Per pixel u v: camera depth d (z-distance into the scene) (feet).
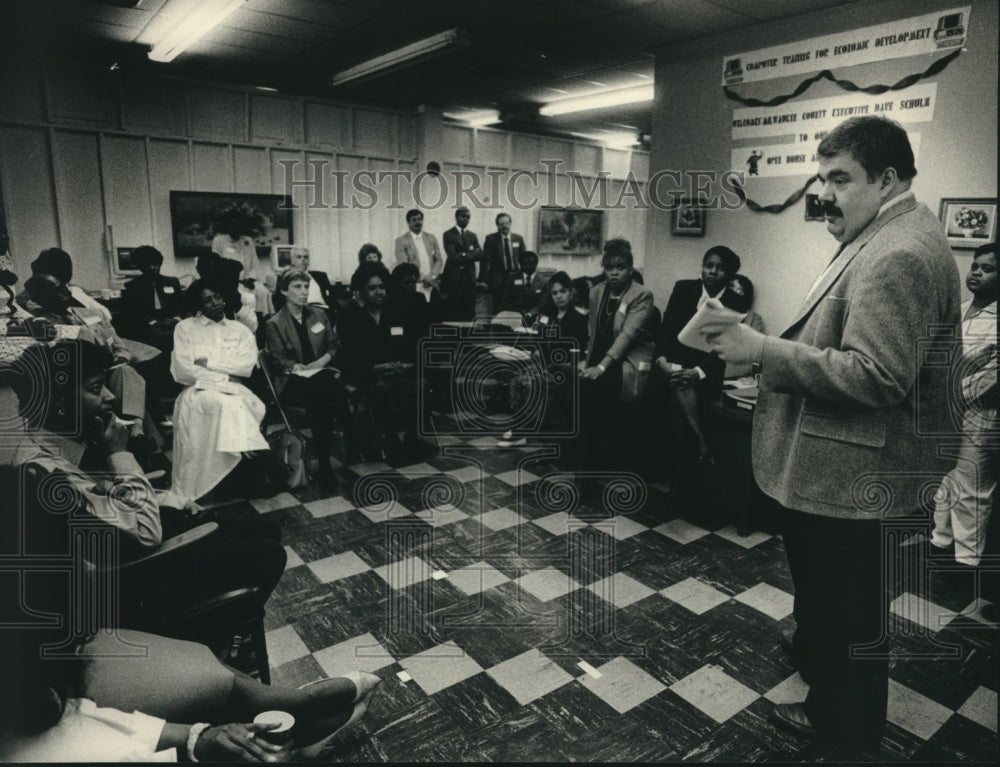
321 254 30.71
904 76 13.34
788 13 14.84
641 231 42.42
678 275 18.08
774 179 15.74
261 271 28.94
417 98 29.78
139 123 25.53
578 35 18.25
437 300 18.62
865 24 13.80
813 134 14.90
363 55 22.54
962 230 12.77
